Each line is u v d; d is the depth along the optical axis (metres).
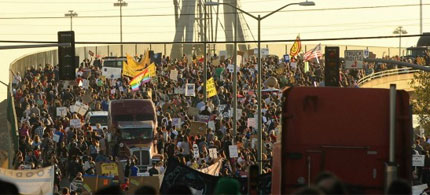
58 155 57.53
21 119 71.56
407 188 15.66
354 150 25.16
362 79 97.38
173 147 56.28
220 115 76.00
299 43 100.38
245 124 67.81
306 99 25.28
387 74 106.69
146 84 84.69
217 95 79.31
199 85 86.69
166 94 81.81
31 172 36.66
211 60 104.81
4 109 92.94
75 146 54.09
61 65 50.97
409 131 25.02
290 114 25.28
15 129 69.88
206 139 60.16
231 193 17.38
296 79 92.75
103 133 65.31
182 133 60.25
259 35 65.50
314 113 25.28
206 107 67.38
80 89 83.50
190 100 81.81
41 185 36.62
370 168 25.16
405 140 25.06
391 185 15.74
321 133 25.22
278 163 26.31
